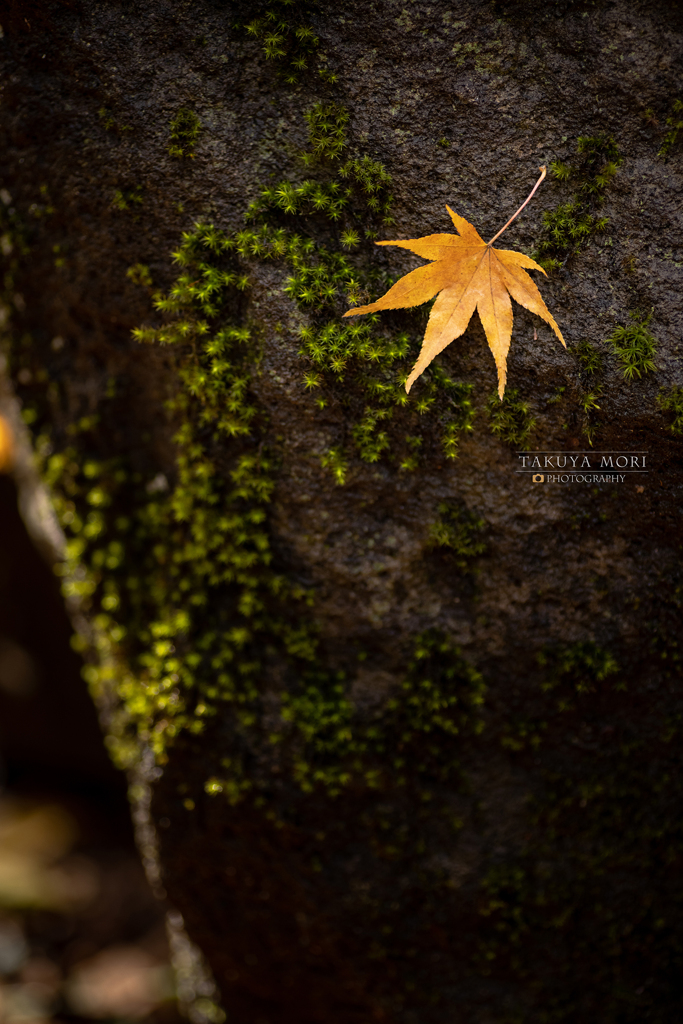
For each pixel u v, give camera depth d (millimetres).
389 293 525
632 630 561
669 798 575
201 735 579
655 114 537
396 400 549
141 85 544
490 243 528
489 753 575
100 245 563
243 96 543
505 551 560
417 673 569
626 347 539
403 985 592
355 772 573
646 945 583
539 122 538
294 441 555
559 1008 588
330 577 565
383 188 543
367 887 581
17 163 565
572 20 535
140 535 596
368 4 535
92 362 589
